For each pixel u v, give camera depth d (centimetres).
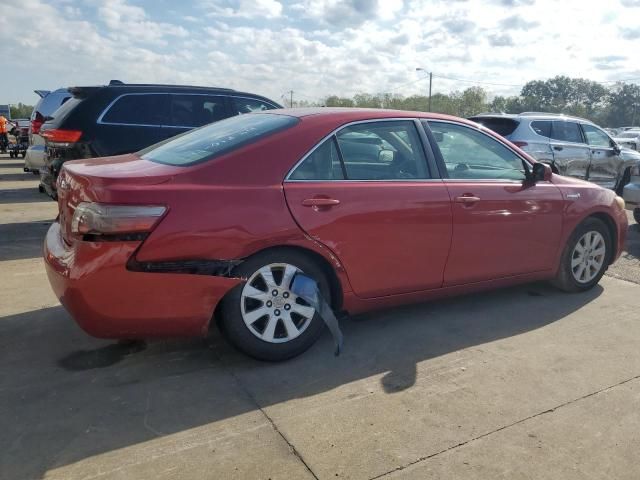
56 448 251
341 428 274
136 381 314
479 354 363
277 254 327
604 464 251
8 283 482
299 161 338
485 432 273
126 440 258
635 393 315
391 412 289
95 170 318
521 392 314
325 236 337
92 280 286
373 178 366
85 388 305
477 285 421
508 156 441
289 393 306
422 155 392
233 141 341
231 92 739
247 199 315
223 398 299
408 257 376
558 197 452
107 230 283
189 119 705
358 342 378
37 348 353
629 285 525
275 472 239
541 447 262
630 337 397
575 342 386
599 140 1082
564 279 479
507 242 425
